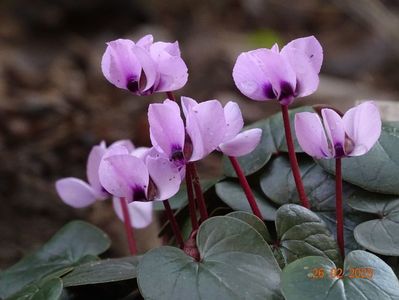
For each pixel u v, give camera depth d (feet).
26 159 2.14
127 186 0.91
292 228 0.96
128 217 1.16
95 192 1.08
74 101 2.64
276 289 0.87
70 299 1.00
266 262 0.89
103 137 2.32
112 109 2.60
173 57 0.93
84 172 2.13
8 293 1.13
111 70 0.94
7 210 1.90
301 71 0.91
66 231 1.18
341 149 0.91
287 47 0.91
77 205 1.09
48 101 2.54
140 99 2.69
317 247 0.95
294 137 1.09
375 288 0.86
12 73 2.93
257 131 0.94
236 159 1.06
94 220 1.85
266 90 0.93
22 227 1.85
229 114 0.94
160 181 0.91
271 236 1.03
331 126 0.90
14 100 2.59
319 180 1.06
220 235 0.91
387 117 1.38
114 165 0.90
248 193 1.01
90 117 2.50
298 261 0.88
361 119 0.91
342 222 0.96
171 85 0.94
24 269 1.15
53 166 2.13
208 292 0.86
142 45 0.96
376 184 1.01
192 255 0.91
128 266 0.97
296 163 0.98
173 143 0.90
